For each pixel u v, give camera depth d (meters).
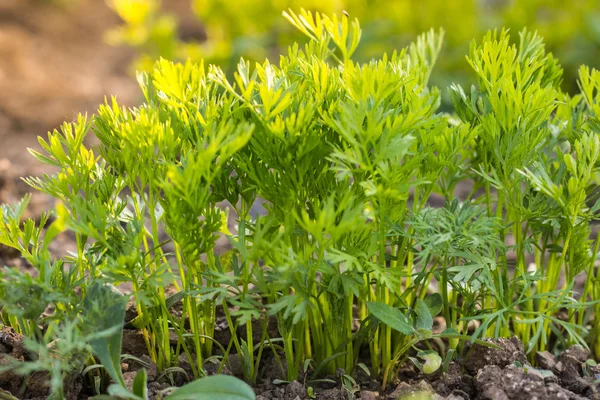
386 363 1.98
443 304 2.07
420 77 2.08
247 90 1.67
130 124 1.71
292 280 1.71
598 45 4.37
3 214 1.92
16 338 1.89
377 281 1.85
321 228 1.56
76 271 1.86
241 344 2.06
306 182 1.80
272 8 4.29
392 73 1.73
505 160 1.87
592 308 2.22
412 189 3.38
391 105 1.85
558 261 2.06
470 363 2.00
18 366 1.76
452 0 4.41
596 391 1.86
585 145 1.78
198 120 1.79
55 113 4.28
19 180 3.27
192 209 1.65
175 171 1.57
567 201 1.87
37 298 1.66
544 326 2.09
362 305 2.01
